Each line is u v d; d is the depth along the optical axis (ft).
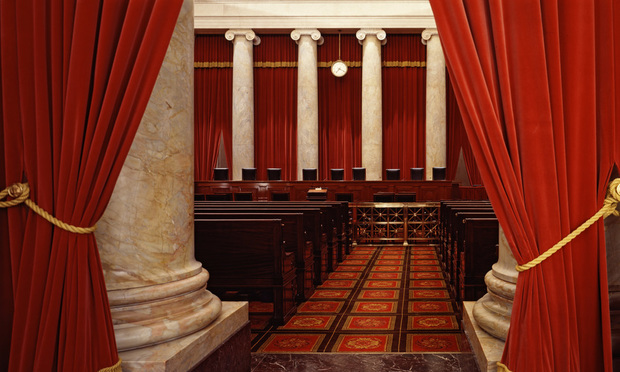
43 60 7.20
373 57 42.96
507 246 8.64
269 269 13.21
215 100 45.09
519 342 7.20
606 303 7.24
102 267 7.41
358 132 44.93
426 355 11.07
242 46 43.04
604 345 7.24
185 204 8.52
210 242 13.26
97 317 7.11
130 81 6.94
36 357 7.02
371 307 15.33
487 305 8.80
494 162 7.14
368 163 43.21
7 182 7.30
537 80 7.09
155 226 7.96
